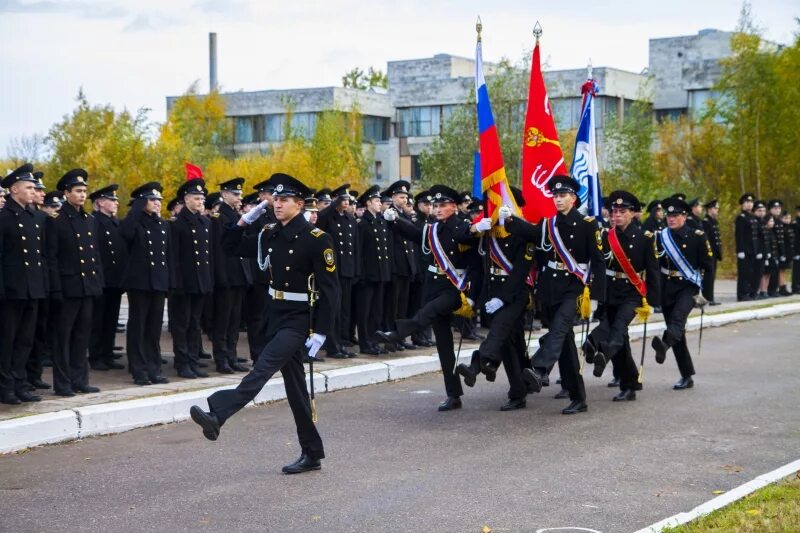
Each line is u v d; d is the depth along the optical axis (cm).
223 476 920
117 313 1507
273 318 927
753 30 4050
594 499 843
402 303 1703
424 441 1062
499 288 1198
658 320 2167
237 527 771
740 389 1382
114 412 1108
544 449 1023
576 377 1212
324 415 1200
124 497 853
